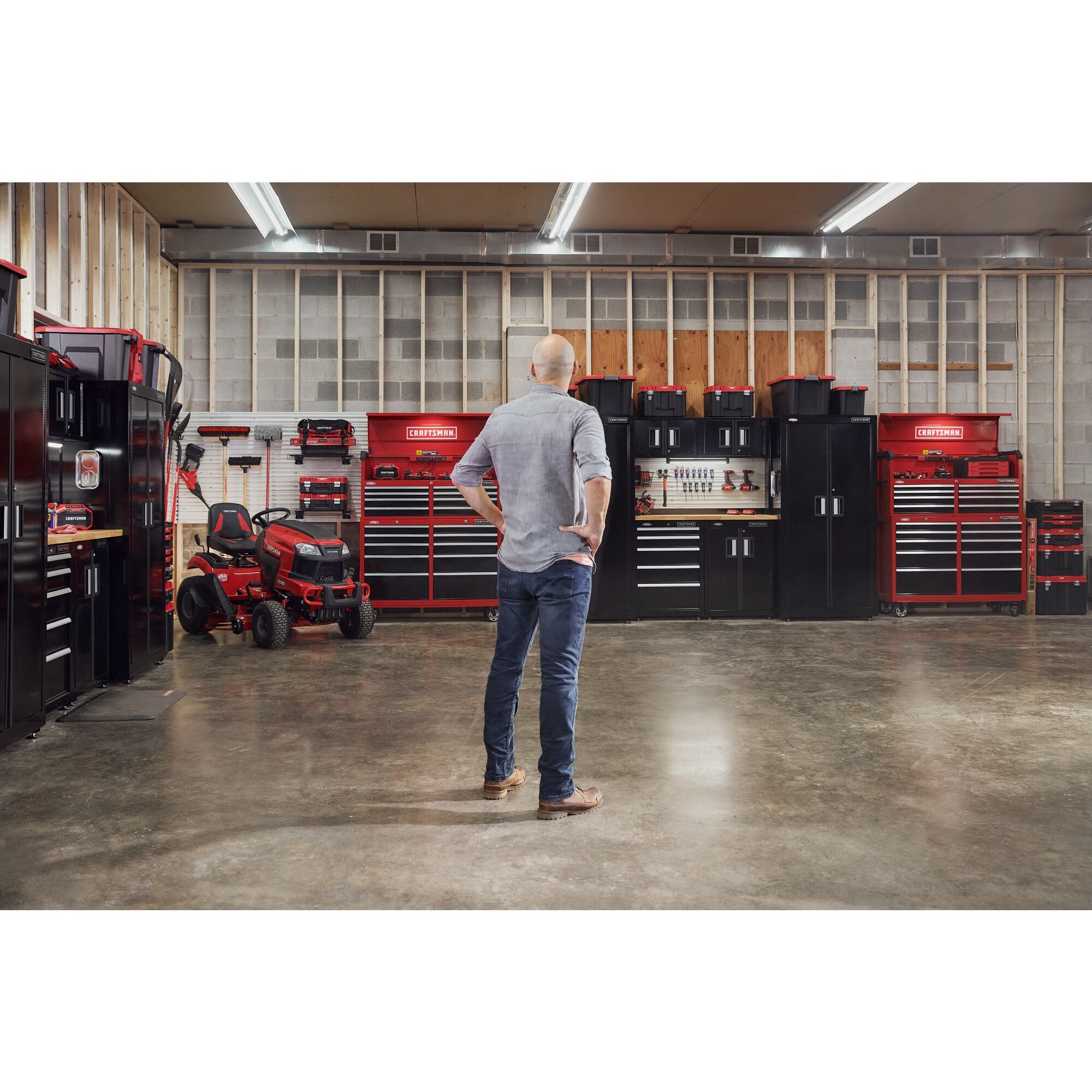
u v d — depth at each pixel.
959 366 8.38
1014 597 7.71
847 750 3.43
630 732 3.69
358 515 7.77
